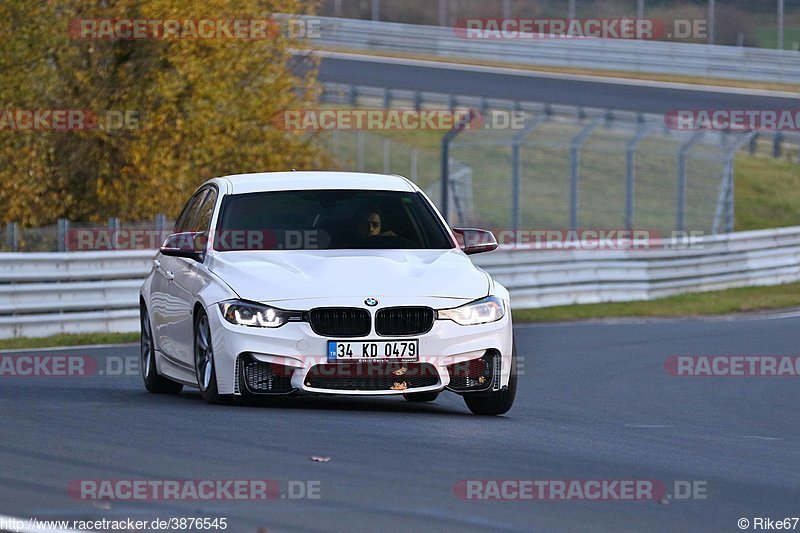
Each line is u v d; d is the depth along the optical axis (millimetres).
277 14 90750
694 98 142250
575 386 41312
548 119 89562
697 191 130000
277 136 91562
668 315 74375
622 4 161125
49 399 31672
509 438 26125
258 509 18266
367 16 177125
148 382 34812
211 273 30078
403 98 138625
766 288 91250
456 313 28906
